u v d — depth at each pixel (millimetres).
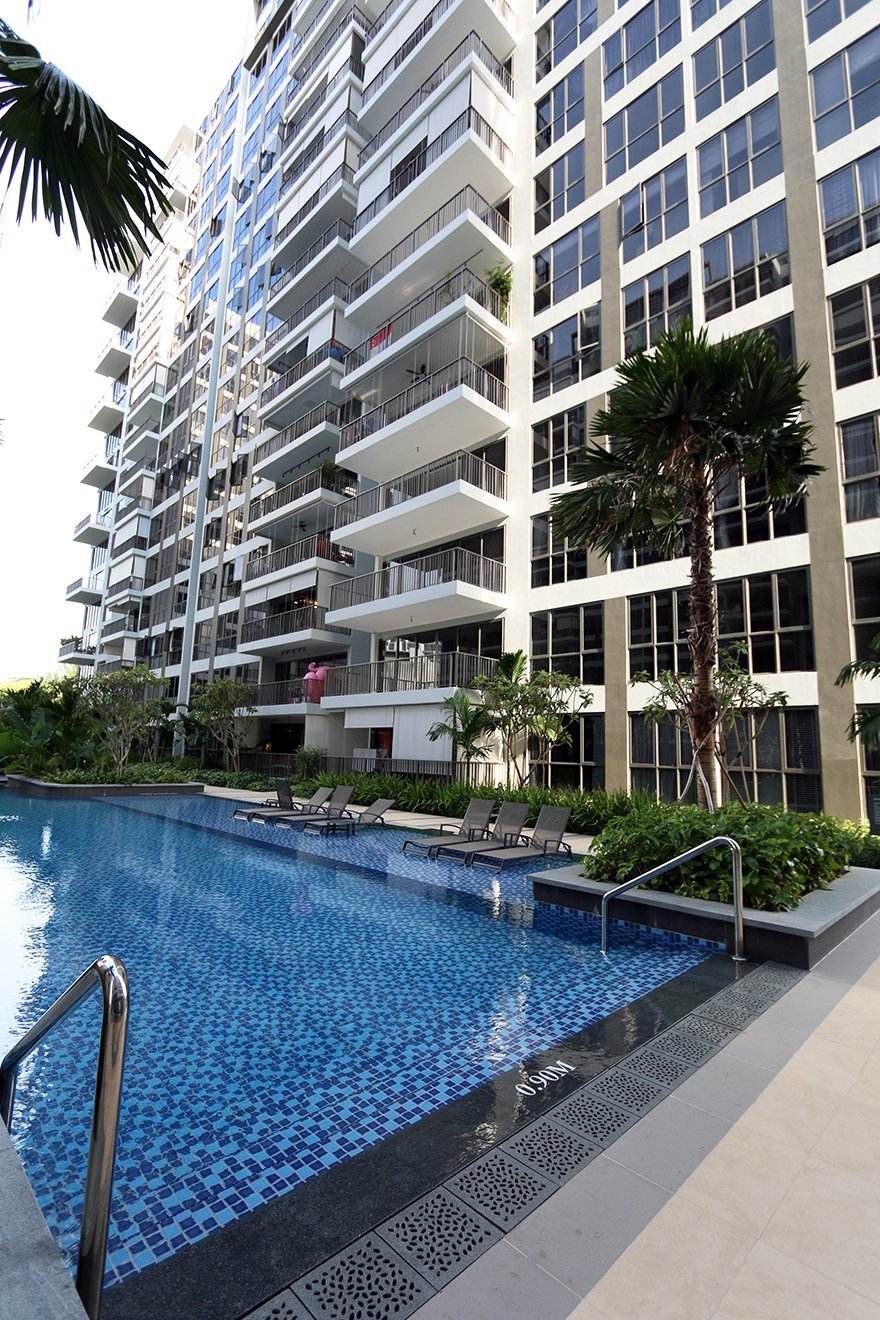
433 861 9906
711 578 7875
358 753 20359
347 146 24734
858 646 11047
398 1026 4074
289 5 33875
